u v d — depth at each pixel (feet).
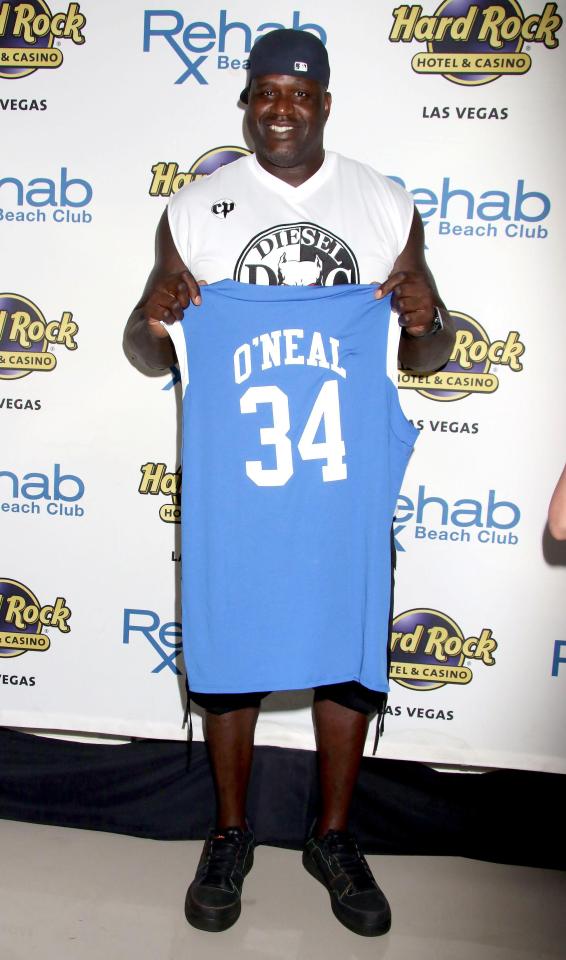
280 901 4.94
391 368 4.42
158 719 5.79
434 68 5.05
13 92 5.28
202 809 5.62
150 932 4.61
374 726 5.66
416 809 5.52
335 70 5.09
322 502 4.27
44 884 5.01
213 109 5.20
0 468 5.65
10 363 5.54
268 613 4.31
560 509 4.05
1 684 5.87
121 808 5.67
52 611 5.77
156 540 5.63
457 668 5.58
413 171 5.15
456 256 5.21
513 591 5.48
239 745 4.90
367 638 4.41
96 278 5.40
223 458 4.29
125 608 5.71
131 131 5.26
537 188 5.10
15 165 5.35
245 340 4.27
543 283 5.18
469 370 5.30
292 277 4.49
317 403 4.28
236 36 5.12
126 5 5.14
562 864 5.41
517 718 5.58
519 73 5.01
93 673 5.80
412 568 5.52
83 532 5.67
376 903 4.65
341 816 4.99
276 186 4.57
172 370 5.44
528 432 5.32
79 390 5.52
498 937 4.68
